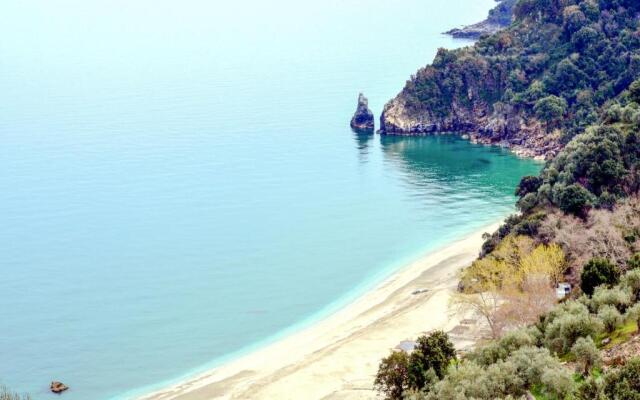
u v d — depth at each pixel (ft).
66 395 406.41
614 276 356.38
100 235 643.45
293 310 494.18
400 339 424.05
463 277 465.47
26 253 607.78
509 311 387.96
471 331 416.05
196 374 418.31
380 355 408.87
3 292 537.65
